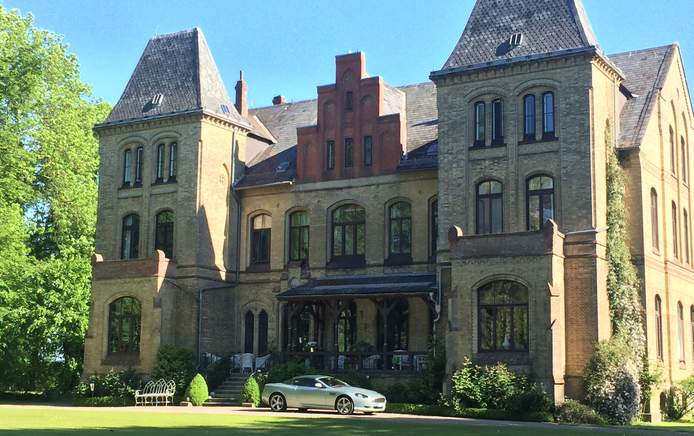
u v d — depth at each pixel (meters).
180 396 37.94
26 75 44.00
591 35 35.88
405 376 35.00
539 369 31.11
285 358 38.53
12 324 43.75
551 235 31.69
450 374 32.31
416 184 40.00
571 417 29.72
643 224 35.31
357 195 41.38
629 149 35.69
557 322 31.41
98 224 44.91
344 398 30.64
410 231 40.16
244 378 39.06
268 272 43.19
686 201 42.25
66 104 48.22
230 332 43.28
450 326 32.72
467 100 36.19
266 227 44.03
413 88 45.97
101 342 41.12
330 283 40.94
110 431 20.19
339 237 41.97
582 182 33.50
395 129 40.91
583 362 31.95
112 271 41.47
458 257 33.12
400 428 23.39
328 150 42.59
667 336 37.34
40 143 46.88
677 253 40.25
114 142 45.03
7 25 44.56
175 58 45.41
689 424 31.52
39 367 46.72
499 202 35.28
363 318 40.38
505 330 32.06
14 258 43.22
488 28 37.19
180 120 43.03
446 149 36.31
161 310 40.12
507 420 29.58
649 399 33.44
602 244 33.34
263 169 44.66
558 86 34.47
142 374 39.69
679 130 41.84
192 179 42.22
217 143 43.41
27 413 28.47
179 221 42.22
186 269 41.53
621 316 33.53
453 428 23.88
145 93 45.12
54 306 44.28
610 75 36.00
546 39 35.41
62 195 47.78
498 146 35.34
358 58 42.22
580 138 33.78
